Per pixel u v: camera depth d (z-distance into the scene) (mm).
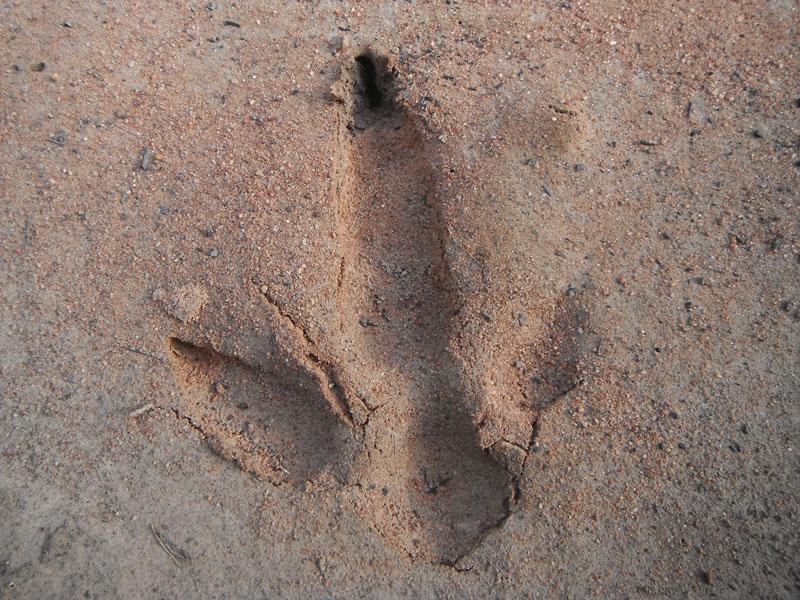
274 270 261
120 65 295
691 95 285
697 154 277
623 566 239
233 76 292
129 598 240
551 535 241
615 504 243
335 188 273
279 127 281
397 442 252
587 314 260
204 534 245
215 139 281
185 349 265
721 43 292
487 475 251
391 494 250
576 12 300
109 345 264
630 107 284
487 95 279
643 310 260
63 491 251
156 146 282
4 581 241
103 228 275
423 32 296
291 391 259
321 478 249
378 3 304
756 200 271
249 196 271
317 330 257
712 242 267
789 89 283
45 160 282
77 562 243
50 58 294
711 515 242
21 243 275
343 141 284
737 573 237
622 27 296
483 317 256
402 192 276
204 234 269
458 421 253
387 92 291
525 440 248
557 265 263
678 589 236
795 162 274
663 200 271
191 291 264
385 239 273
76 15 301
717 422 249
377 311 266
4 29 296
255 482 251
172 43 299
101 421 257
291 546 244
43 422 258
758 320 259
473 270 259
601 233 268
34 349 265
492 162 270
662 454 247
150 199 277
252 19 303
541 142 273
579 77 287
